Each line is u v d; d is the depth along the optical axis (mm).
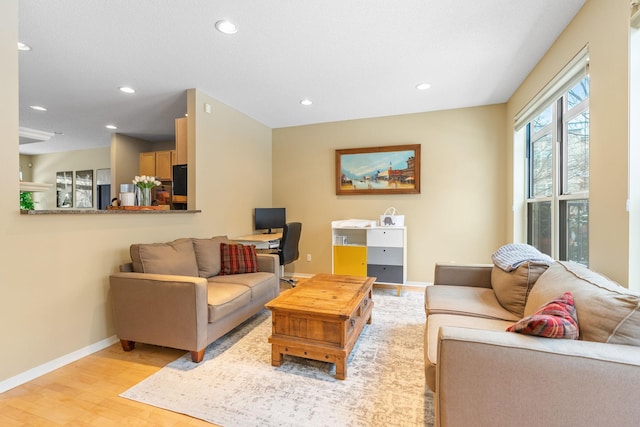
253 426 1503
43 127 4984
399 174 4332
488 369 1065
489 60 2766
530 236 3432
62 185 7105
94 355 2273
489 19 2162
